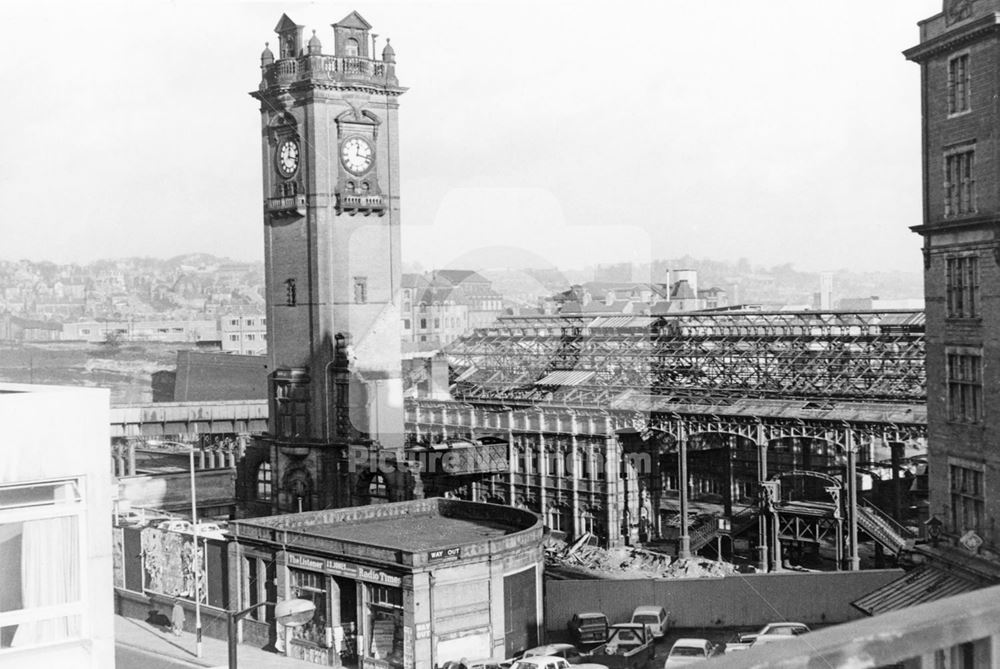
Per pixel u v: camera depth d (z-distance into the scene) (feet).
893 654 18.53
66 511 68.08
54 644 66.64
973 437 130.93
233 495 272.31
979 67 133.90
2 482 66.03
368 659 142.10
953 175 136.77
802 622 179.83
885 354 249.75
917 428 228.84
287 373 250.98
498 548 149.59
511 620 151.53
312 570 148.25
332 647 144.97
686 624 180.75
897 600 134.00
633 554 235.20
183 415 306.55
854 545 228.63
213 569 159.63
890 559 239.71
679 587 180.65
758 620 178.19
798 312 259.19
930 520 137.18
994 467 126.00
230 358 339.36
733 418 247.91
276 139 265.54
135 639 149.89
